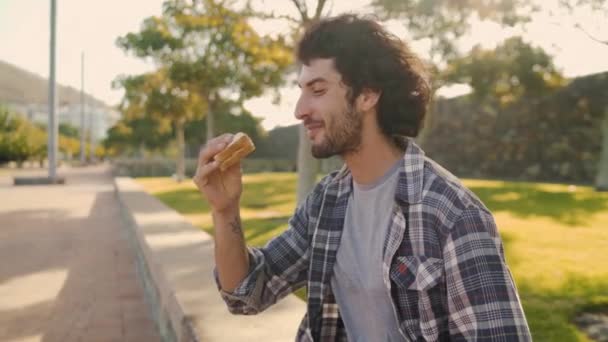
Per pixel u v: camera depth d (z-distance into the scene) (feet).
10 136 154.92
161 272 11.78
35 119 370.53
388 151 3.84
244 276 4.29
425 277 3.34
